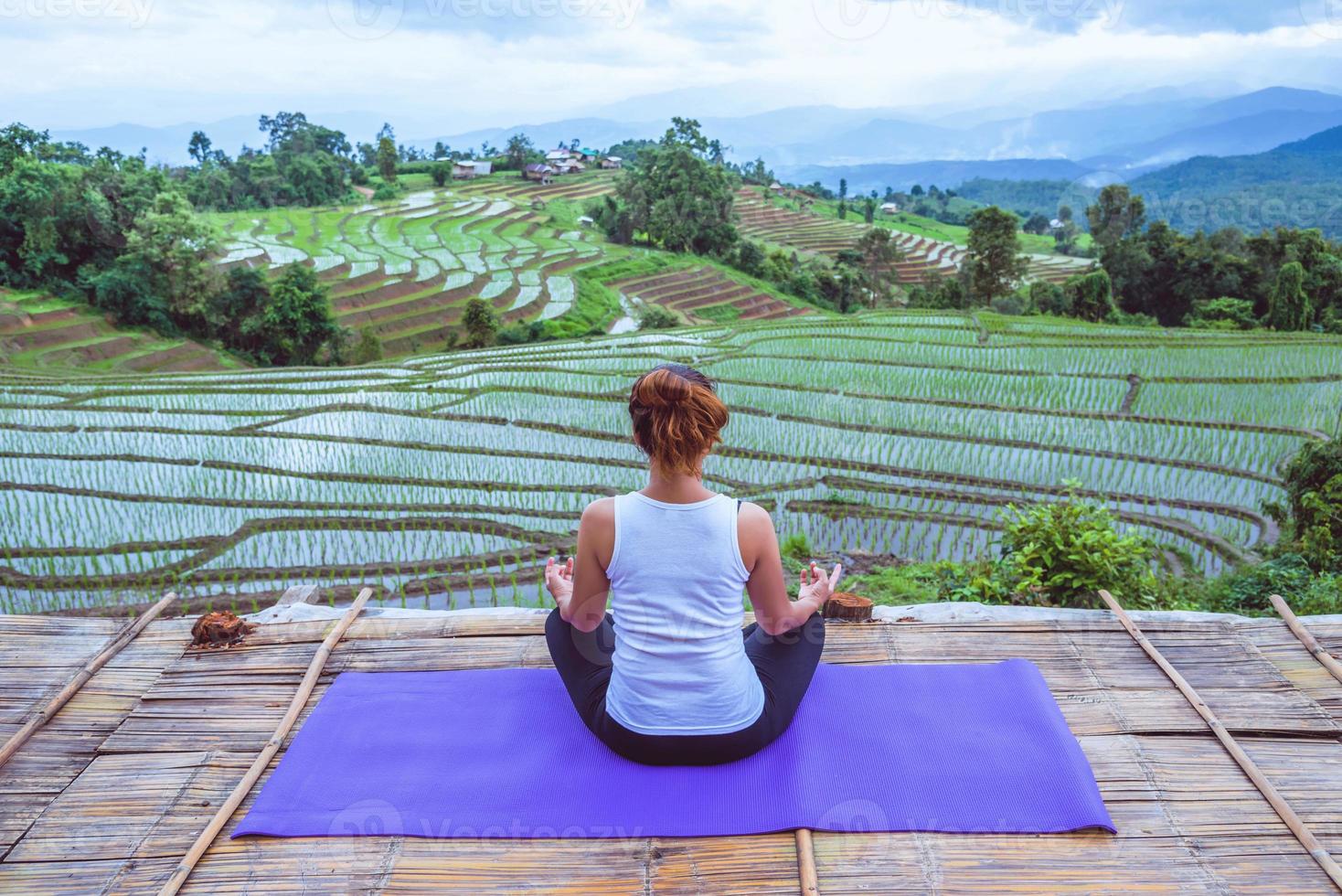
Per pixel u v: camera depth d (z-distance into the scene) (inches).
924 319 1039.6
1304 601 250.2
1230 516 414.3
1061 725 107.6
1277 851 88.8
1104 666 123.6
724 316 2106.3
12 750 110.6
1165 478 461.1
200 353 1475.1
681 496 91.4
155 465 501.7
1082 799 94.3
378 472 484.7
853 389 658.8
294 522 403.5
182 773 105.0
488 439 558.3
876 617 138.9
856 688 115.6
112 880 88.5
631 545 91.0
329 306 1563.7
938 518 401.1
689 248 2615.7
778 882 85.1
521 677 120.3
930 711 110.3
